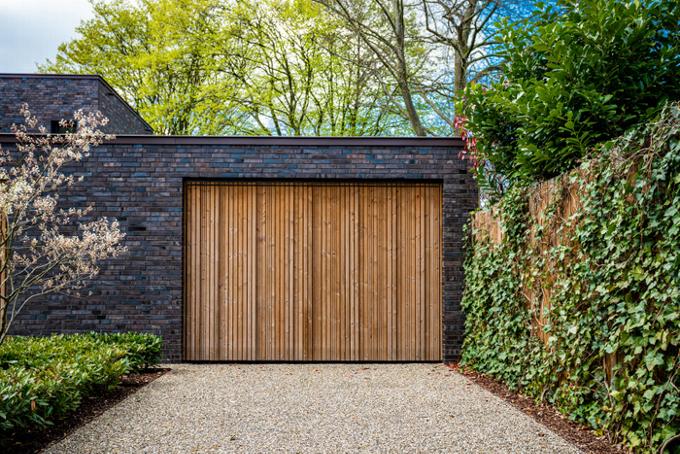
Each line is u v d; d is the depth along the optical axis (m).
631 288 3.43
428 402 5.05
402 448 3.72
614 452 3.50
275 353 7.50
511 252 5.65
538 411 4.70
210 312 7.51
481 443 3.80
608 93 4.96
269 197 7.61
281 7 15.14
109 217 7.46
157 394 5.36
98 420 4.39
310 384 5.92
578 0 5.24
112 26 17.03
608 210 3.71
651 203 3.27
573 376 4.16
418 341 7.57
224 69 16.12
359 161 7.54
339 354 7.53
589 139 4.92
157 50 15.84
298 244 7.59
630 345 3.41
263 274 7.56
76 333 7.33
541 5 5.82
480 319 6.69
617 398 3.53
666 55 4.78
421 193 7.68
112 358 5.38
